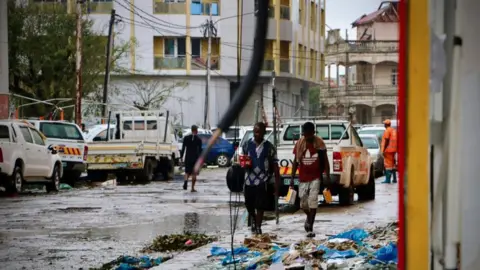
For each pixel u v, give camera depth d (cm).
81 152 3083
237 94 313
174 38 6419
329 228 1522
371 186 2350
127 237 1500
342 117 2486
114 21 5219
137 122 3675
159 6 6366
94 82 5419
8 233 1562
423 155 350
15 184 2508
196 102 6438
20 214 1930
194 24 6384
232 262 1083
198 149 2750
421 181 351
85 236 1516
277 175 1451
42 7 5097
